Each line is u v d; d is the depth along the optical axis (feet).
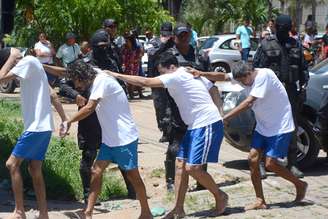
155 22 67.41
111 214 26.35
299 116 31.81
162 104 31.91
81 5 64.39
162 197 28.81
